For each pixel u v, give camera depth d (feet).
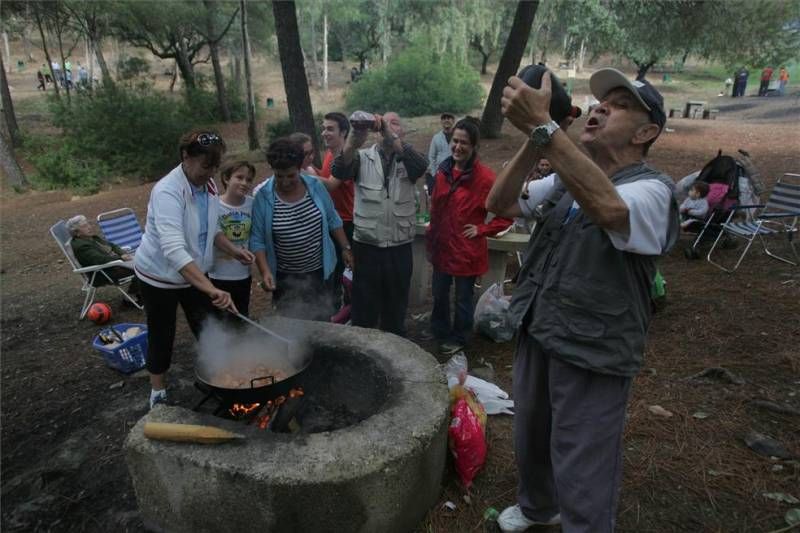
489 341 13.51
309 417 9.60
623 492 8.05
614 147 5.27
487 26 83.15
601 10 48.96
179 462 6.77
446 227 12.03
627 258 5.12
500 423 9.85
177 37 73.51
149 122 56.24
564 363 5.55
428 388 8.25
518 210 6.54
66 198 46.75
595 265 5.17
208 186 9.83
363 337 9.94
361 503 6.59
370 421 7.37
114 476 9.03
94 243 16.94
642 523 7.46
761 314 13.79
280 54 25.35
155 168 56.18
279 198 11.06
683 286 16.21
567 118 5.44
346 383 9.86
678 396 10.52
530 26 44.70
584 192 4.53
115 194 45.27
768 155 34.88
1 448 10.12
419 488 7.24
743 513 7.56
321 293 12.03
